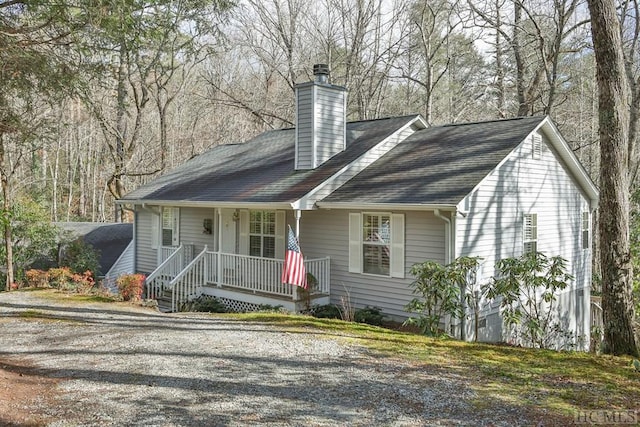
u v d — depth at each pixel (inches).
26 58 385.4
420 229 454.6
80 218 1411.2
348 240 507.8
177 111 1401.3
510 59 1024.9
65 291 545.3
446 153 508.1
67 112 1331.2
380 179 497.0
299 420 198.5
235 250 614.9
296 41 1048.2
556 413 205.0
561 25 754.8
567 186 576.1
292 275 436.8
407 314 462.6
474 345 332.5
